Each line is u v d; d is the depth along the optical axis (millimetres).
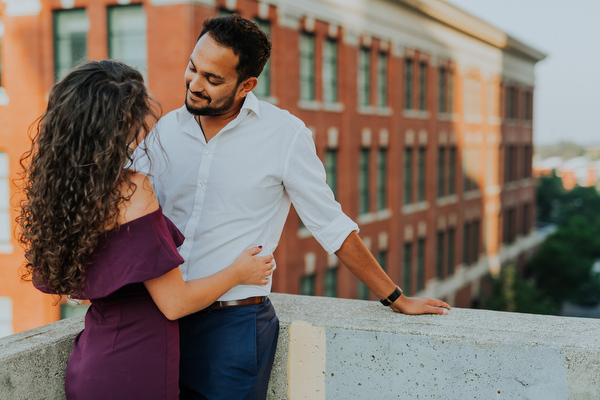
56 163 1655
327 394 2500
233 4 13688
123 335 1818
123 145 1676
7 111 14141
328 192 2209
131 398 1804
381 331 2398
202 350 2145
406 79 24203
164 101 12594
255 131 2105
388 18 21719
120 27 13062
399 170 23156
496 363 2254
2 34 13953
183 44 12336
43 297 14422
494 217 36000
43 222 1660
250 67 2002
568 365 2172
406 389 2381
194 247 2131
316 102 17562
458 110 29562
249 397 2152
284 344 2543
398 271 23453
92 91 1675
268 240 2211
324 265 18344
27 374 2117
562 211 72688
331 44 18625
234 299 2131
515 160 39906
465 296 31562
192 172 2127
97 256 1729
